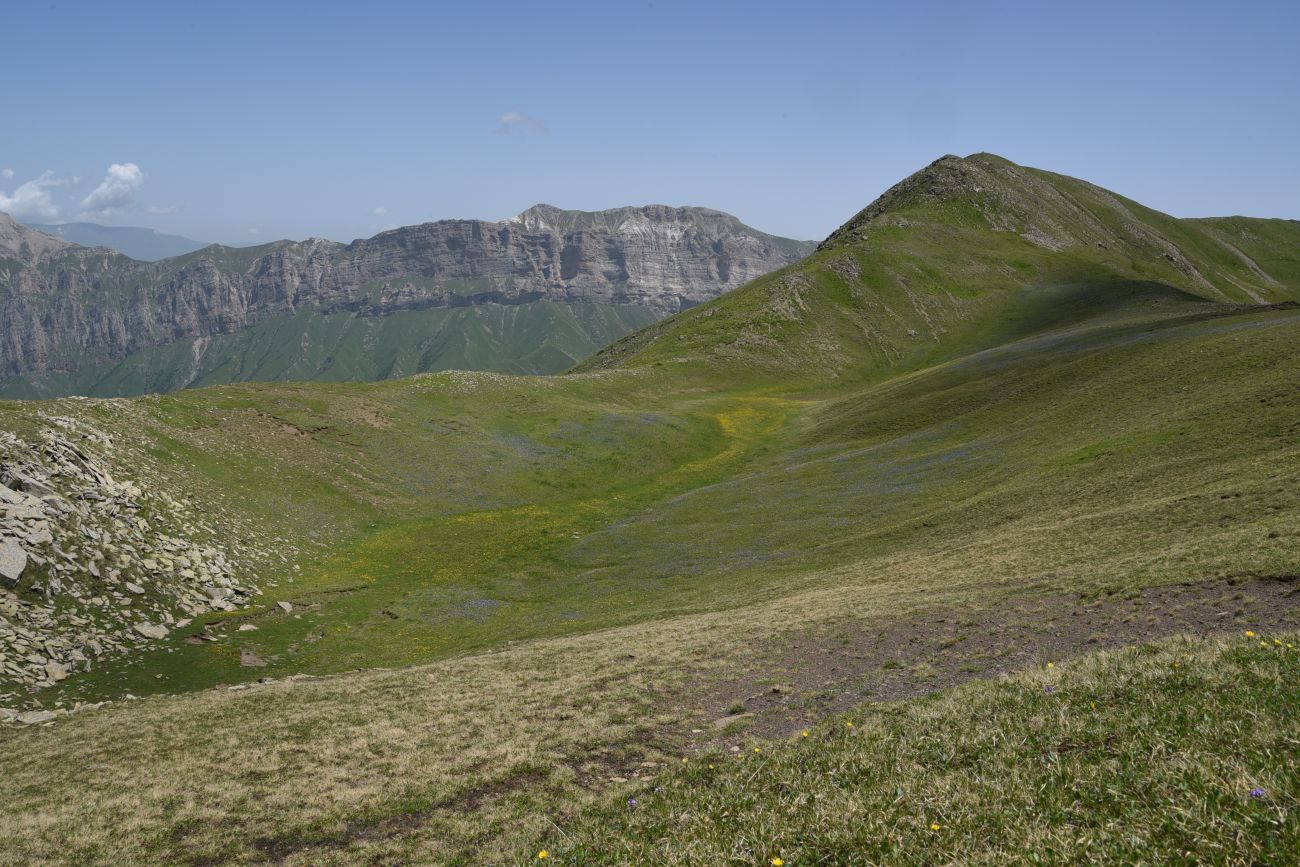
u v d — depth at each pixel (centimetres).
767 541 5881
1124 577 2931
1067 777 1072
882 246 18762
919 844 957
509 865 1384
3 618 3778
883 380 14200
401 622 4891
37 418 5544
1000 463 6284
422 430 8844
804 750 1600
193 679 3916
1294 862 730
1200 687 1348
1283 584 2417
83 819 2042
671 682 2800
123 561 4566
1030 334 14400
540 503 7775
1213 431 4966
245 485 6525
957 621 2952
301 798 2094
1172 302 13750
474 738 2448
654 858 1112
